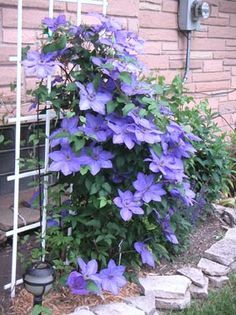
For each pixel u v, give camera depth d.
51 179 1.80
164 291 1.82
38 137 1.69
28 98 2.07
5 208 2.19
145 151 1.69
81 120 1.58
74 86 1.60
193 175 2.36
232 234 2.38
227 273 2.08
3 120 1.85
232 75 3.73
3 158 2.31
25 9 2.07
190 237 2.29
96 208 1.70
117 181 1.71
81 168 1.58
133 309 1.68
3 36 2.01
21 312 1.64
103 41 1.59
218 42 3.54
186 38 3.21
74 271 1.66
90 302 1.71
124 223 1.76
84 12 2.27
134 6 2.52
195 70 3.36
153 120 1.67
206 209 2.49
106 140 1.63
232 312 1.84
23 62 1.55
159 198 1.66
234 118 3.77
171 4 3.06
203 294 1.92
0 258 1.94
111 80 1.63
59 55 1.61
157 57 3.01
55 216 1.72
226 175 2.65
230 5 3.60
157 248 1.92
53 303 1.69
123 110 1.58
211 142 2.52
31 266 1.61
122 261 1.86
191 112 2.39
